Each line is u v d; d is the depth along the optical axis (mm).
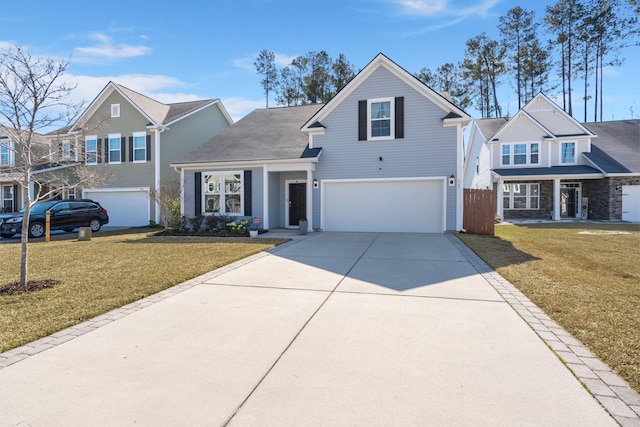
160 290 5617
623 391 2693
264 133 16625
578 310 4469
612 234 13188
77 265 7578
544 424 2324
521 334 3791
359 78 13883
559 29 33812
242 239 11766
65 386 2814
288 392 2723
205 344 3609
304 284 5926
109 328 4059
